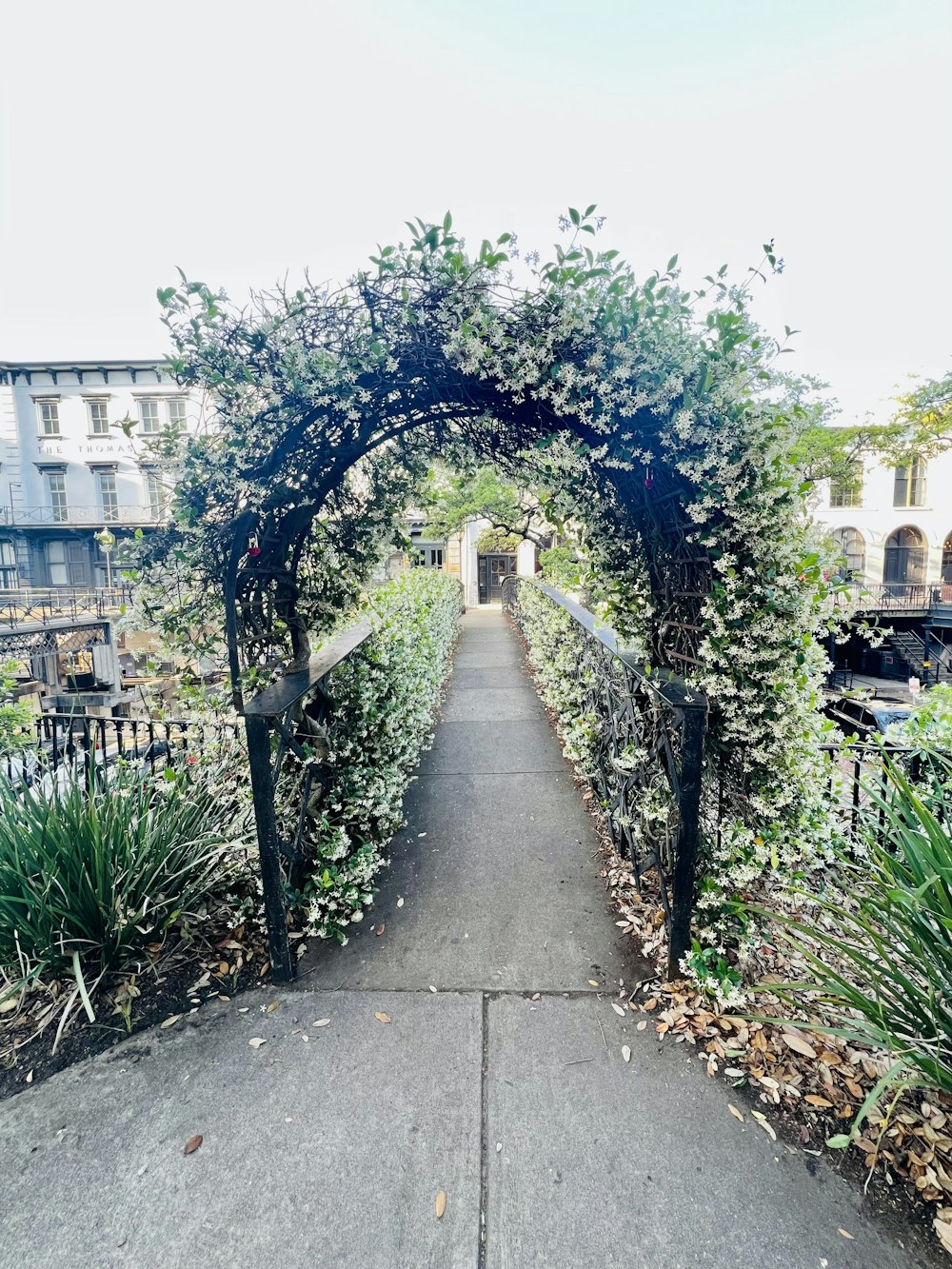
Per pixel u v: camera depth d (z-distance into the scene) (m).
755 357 1.85
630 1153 1.43
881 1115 1.50
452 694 6.55
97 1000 1.96
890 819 1.94
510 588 14.70
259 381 1.82
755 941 1.98
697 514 1.88
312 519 2.50
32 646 12.88
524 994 1.99
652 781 2.37
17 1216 1.30
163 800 2.46
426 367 1.91
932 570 20.53
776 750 1.96
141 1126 1.52
